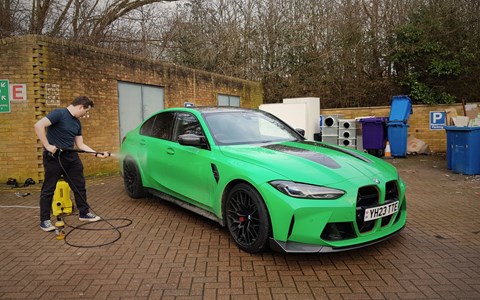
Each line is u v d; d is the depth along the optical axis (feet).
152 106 35.27
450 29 51.57
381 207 12.22
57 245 14.01
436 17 51.31
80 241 14.38
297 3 64.03
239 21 66.28
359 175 12.31
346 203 11.41
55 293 10.36
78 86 27.68
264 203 12.09
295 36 62.85
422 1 55.06
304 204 11.25
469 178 27.66
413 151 44.37
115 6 49.47
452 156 30.50
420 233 14.88
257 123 17.12
